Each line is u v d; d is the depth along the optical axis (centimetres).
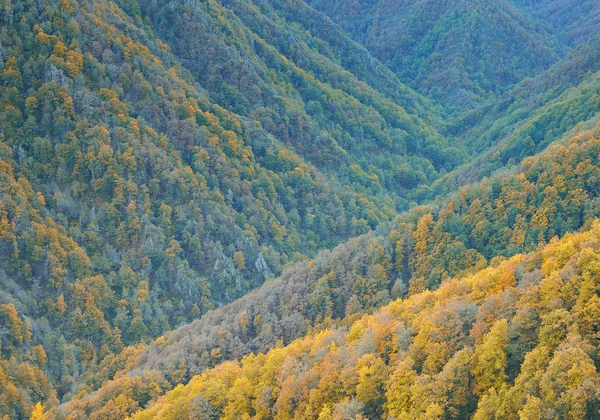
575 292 10188
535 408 8575
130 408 14975
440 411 9569
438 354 10719
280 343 16088
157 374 15912
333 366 11788
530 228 17112
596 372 8762
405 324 12619
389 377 10919
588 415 8444
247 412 12562
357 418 10356
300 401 11838
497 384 9731
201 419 12838
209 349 17088
